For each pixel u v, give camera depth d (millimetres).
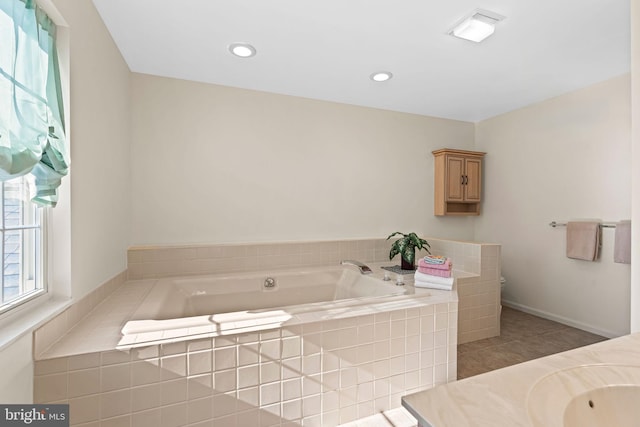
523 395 729
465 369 2146
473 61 2275
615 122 2549
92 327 1392
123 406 1221
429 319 1811
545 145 3092
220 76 2492
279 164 2855
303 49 2094
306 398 1518
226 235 2666
